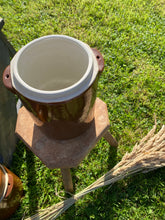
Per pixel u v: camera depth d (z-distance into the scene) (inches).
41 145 63.7
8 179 67.6
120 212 76.0
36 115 47.9
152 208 77.5
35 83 56.4
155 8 144.7
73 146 62.9
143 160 71.0
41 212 71.2
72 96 41.4
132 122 94.6
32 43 47.1
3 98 75.5
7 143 80.1
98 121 66.6
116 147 88.7
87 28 129.7
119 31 129.0
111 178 73.7
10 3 137.7
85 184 81.2
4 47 77.7
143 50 120.5
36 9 136.0
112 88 104.1
